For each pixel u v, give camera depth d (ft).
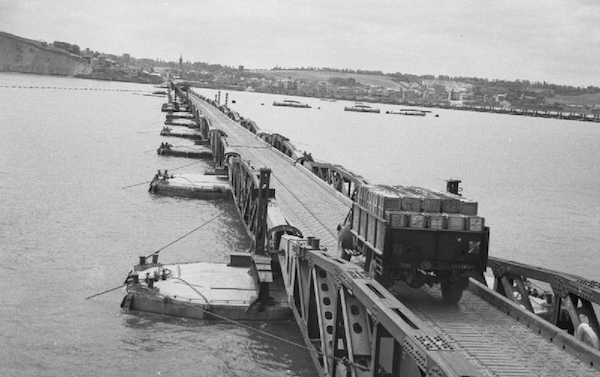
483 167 485.15
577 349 67.92
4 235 172.24
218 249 173.47
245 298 125.49
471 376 54.08
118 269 149.69
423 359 59.31
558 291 90.53
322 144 587.68
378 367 73.97
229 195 245.65
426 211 86.33
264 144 322.34
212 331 117.91
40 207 210.18
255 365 106.93
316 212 165.07
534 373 63.62
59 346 109.09
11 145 370.32
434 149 622.54
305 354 111.34
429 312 82.17
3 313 120.16
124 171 301.43
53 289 134.00
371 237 91.15
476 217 84.38
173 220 205.46
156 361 106.22
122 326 118.01
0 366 101.45
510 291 101.45
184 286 130.21
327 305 97.09
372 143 639.35
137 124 569.64
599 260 204.95
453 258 84.23
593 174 485.97
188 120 578.66
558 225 258.57
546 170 496.23
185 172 308.81
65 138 427.33
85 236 177.88
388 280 85.81
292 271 117.08
